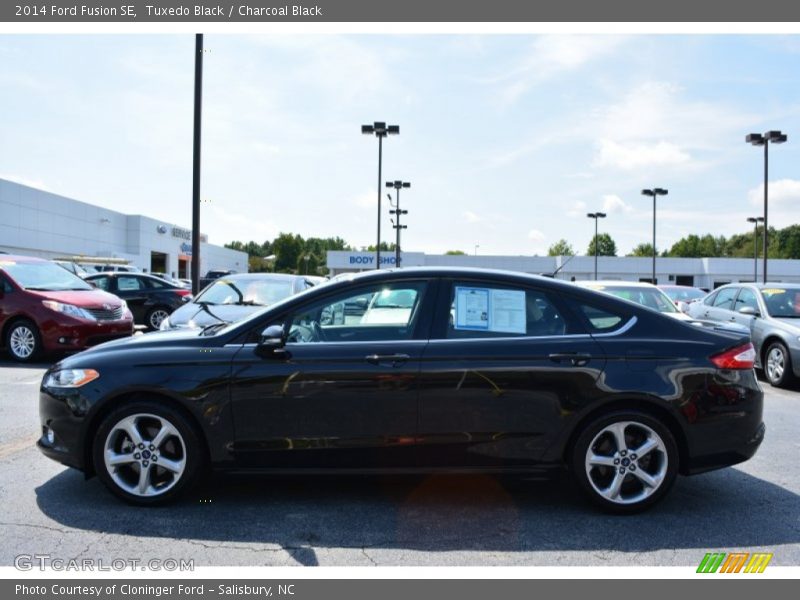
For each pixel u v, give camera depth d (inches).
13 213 1507.1
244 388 141.4
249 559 119.8
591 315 148.6
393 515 142.3
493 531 133.9
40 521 136.3
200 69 505.4
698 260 2454.5
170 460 144.1
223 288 356.5
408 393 140.7
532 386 141.2
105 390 142.6
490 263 2469.2
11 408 248.7
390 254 2444.6
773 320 348.5
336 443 141.8
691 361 143.3
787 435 223.6
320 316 148.4
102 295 412.2
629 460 143.0
